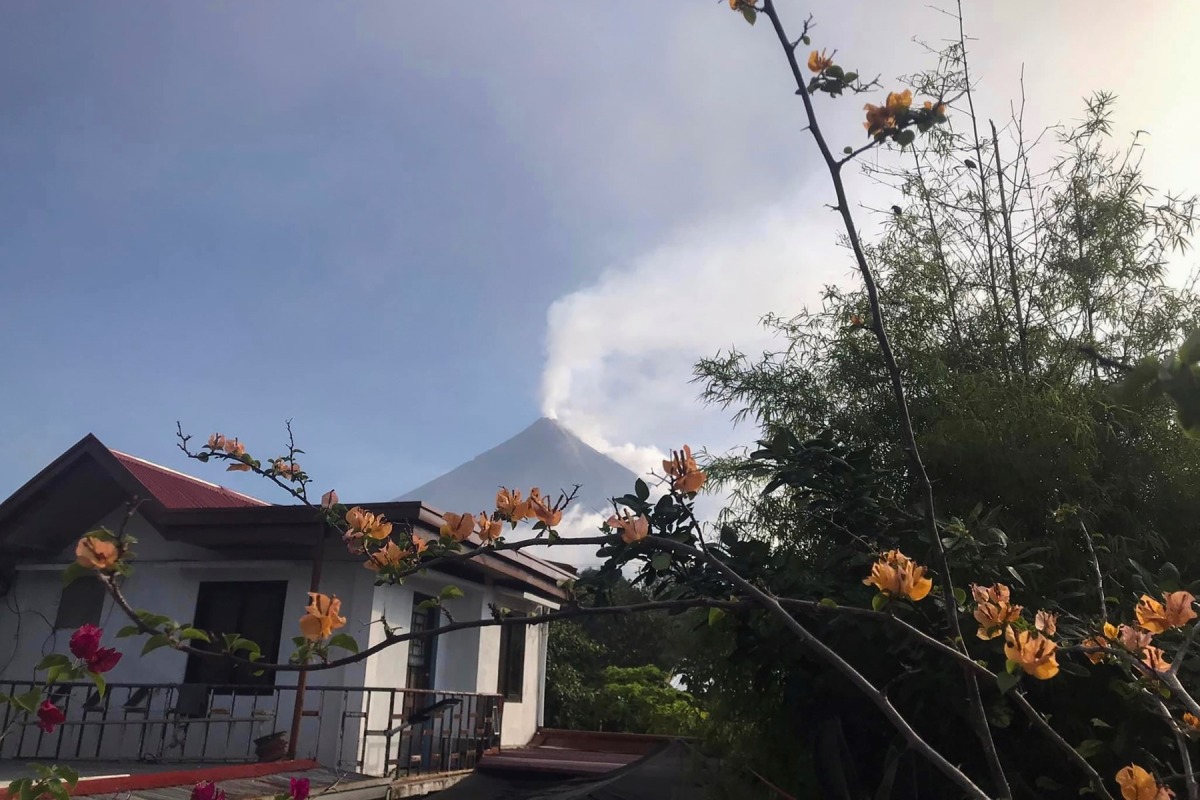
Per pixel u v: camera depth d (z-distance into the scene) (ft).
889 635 11.44
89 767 23.39
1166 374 5.22
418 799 25.03
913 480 16.61
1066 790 13.33
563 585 10.25
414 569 10.06
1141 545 14.88
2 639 29.86
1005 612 8.28
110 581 7.19
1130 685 9.71
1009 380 17.01
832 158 9.08
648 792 19.72
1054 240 19.30
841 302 19.98
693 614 17.58
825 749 13.41
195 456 11.71
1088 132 19.51
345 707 24.58
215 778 21.03
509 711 35.50
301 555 28.12
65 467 28.43
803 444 13.02
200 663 27.91
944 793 13.55
